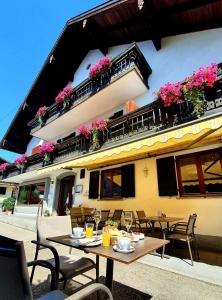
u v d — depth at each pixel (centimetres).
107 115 1187
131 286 335
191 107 533
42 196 1544
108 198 986
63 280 250
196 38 879
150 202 798
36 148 1783
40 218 356
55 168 933
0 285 115
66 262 290
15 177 1683
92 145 856
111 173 1020
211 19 824
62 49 1450
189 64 864
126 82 930
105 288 165
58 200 1372
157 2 811
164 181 761
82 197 1151
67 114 1251
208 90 500
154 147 663
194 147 707
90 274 385
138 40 1142
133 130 702
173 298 296
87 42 1429
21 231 917
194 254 515
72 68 1603
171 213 720
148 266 431
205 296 301
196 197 665
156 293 311
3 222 1300
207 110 484
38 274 379
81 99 1148
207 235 611
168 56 961
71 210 897
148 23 949
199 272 389
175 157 752
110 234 261
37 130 1530
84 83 1118
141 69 963
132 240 266
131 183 881
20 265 109
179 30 941
